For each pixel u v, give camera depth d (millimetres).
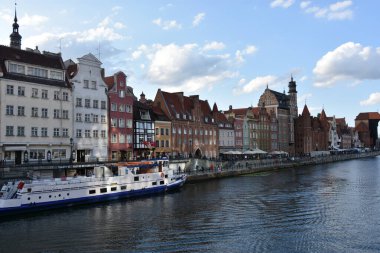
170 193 58781
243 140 126938
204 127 106875
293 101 173000
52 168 55156
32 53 64750
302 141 167375
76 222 39406
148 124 85750
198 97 105812
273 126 146875
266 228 36312
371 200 51531
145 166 58812
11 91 58812
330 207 46438
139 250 30203
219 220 39688
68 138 66562
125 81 79125
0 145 56625
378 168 112500
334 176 86562
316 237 33312
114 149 75750
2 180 47875
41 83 62906
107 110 74562
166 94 98812
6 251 30250
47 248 30922
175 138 94812
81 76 69875
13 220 40438
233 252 29516
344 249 30188
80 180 48750
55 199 46062
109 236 34094
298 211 44062
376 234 34219
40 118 62438
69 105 67125
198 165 85312
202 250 29984
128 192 54156
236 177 84188
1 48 60562
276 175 89375
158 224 38281
